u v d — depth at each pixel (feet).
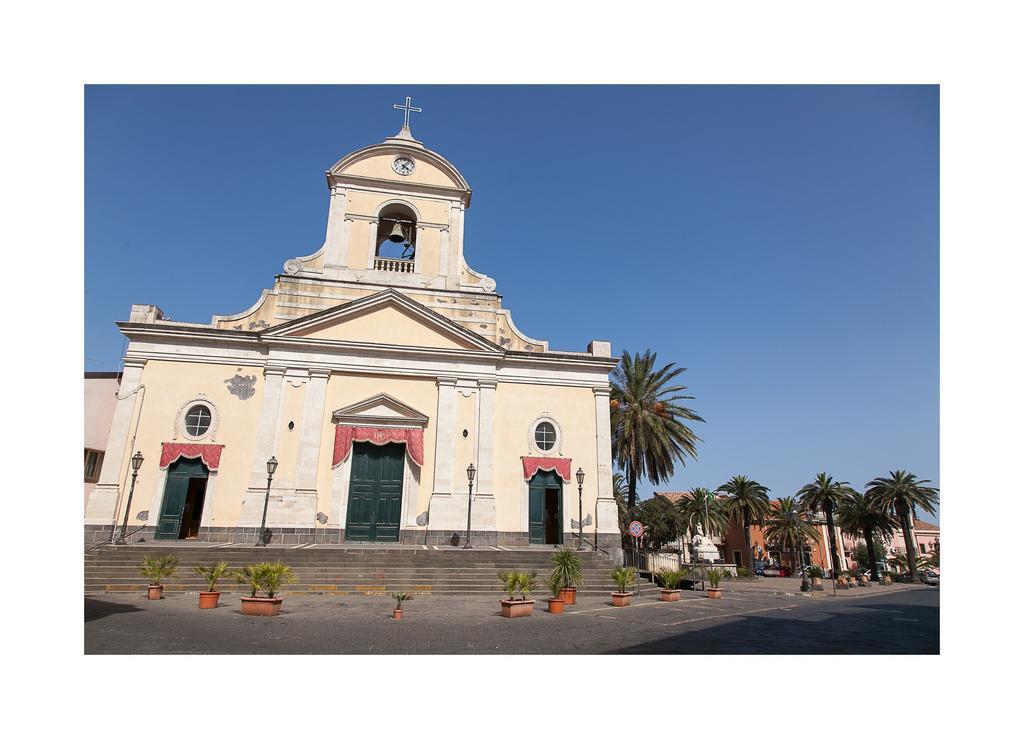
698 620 43.55
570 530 74.18
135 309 71.15
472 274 82.48
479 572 58.13
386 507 71.15
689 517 164.76
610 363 80.74
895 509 159.02
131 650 25.79
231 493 67.05
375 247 80.12
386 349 74.49
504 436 76.23
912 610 56.54
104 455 71.72
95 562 53.01
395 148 83.56
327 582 53.67
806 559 176.86
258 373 71.61
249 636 30.42
